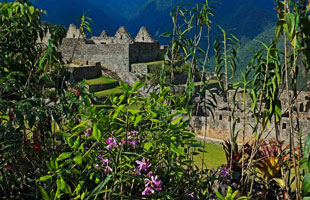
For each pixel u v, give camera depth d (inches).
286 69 109.7
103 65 1738.4
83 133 126.3
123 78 1636.3
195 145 120.9
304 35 104.7
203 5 136.9
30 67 154.1
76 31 1854.1
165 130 112.8
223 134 684.7
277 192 157.2
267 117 121.4
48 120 129.3
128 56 1648.6
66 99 135.0
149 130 110.0
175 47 140.4
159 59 1809.8
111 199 108.4
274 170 158.6
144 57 1742.1
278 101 118.2
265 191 152.7
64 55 1866.4
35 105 126.1
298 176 117.6
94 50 1758.1
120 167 107.6
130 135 121.3
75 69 1471.5
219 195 107.3
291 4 106.2
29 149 125.4
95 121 99.3
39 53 154.8
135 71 1640.0
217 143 651.5
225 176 150.6
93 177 116.9
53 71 149.9
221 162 459.8
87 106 106.3
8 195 126.5
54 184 116.6
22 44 152.6
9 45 149.3
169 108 126.7
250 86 125.2
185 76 1425.9
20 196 126.3
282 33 113.5
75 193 106.5
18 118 116.4
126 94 104.4
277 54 115.1
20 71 145.6
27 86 139.5
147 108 109.1
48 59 135.1
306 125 592.4
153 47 1796.3
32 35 156.9
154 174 120.5
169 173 126.5
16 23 139.0
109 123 101.0
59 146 135.2
